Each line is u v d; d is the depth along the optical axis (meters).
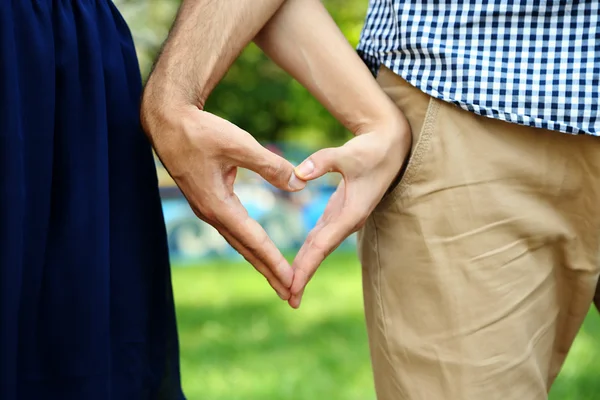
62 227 1.41
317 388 3.55
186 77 1.46
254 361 4.12
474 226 1.56
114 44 1.52
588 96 1.50
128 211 1.53
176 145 1.42
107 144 1.46
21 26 1.36
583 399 3.33
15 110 1.33
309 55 1.59
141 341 1.54
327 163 1.47
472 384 1.58
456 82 1.53
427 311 1.60
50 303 1.40
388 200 1.62
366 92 1.56
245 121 12.16
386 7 1.63
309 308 5.84
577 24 1.50
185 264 9.22
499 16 1.51
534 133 1.56
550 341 1.70
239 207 1.45
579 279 1.65
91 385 1.41
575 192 1.58
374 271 1.66
